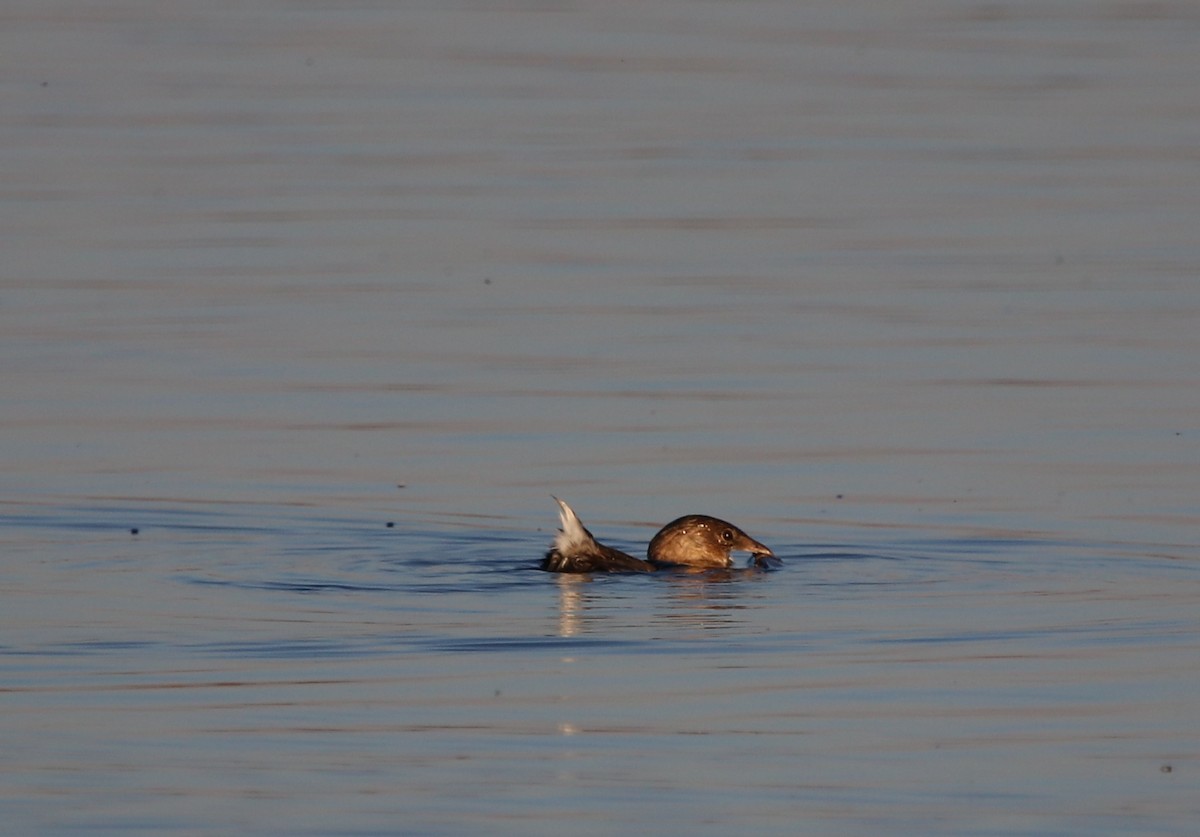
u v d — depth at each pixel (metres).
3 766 35.44
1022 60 128.88
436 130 110.69
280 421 66.12
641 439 64.50
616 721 38.44
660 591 49.19
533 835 32.34
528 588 49.19
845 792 34.47
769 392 69.62
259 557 52.28
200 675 41.25
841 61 129.12
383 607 47.16
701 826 32.81
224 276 83.44
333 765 35.69
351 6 149.75
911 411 67.19
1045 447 63.44
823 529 55.72
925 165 103.69
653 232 91.31
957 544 54.12
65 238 88.69
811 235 90.75
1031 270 84.88
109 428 65.00
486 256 87.31
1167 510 57.12
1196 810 33.72
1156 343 74.50
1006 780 35.19
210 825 32.56
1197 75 123.62
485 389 69.88
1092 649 44.00
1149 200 96.31
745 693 40.28
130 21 143.75
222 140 108.06
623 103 117.06
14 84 121.62
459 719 38.38
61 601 47.44
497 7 149.12
